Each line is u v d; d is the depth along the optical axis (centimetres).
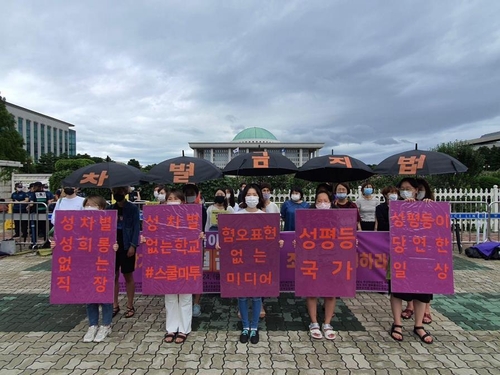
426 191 402
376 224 478
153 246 373
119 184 397
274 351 343
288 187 1267
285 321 421
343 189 494
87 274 370
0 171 2156
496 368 311
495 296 507
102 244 372
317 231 369
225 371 306
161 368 312
